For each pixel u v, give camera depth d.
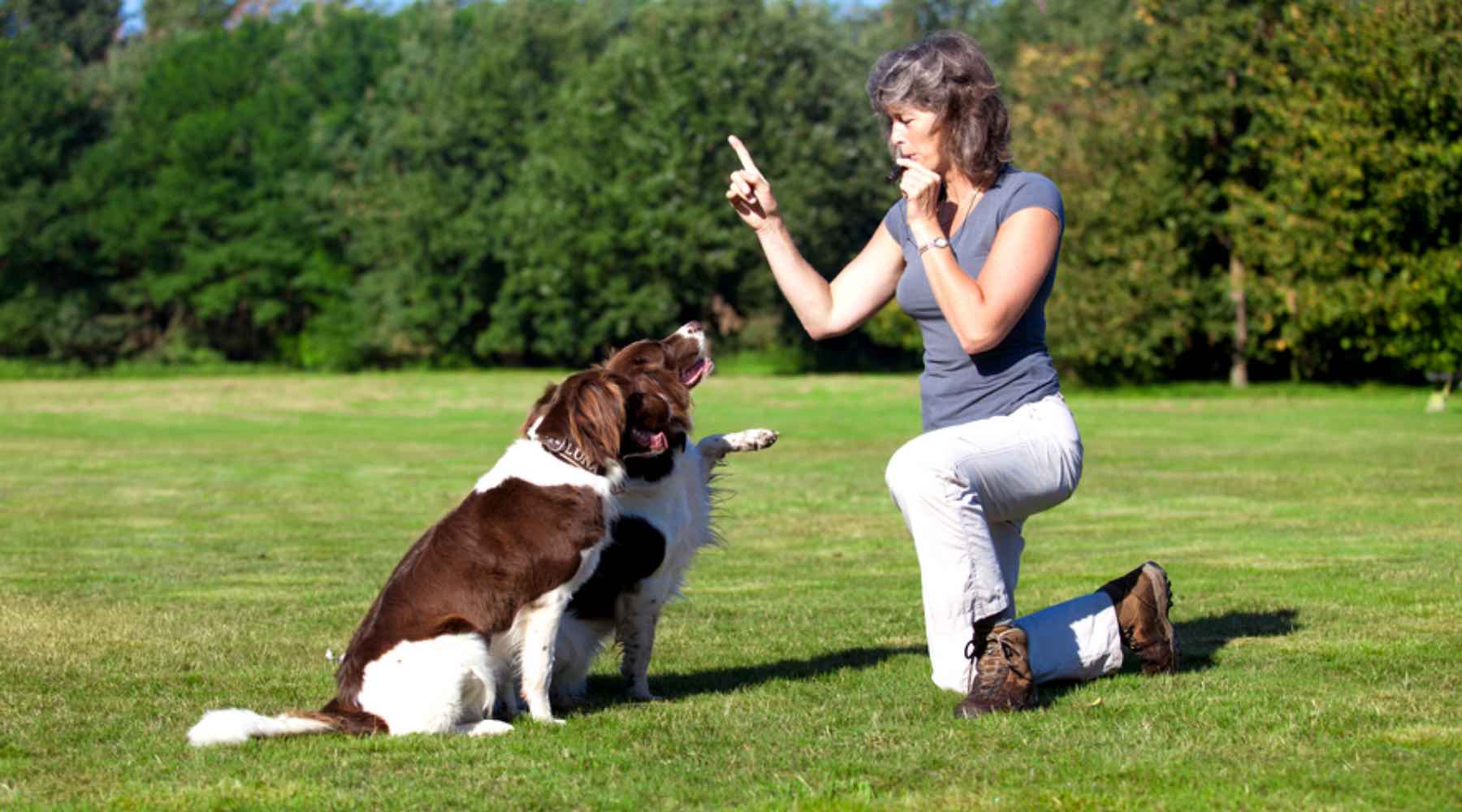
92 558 9.84
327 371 54.62
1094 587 7.79
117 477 16.78
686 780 3.85
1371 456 17.52
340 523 12.18
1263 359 37.75
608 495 4.73
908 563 9.34
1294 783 3.62
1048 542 10.10
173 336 58.16
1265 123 34.81
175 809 3.64
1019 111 39.12
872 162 48.88
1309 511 11.84
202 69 57.72
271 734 4.34
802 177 45.94
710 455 5.45
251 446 22.17
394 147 54.22
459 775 3.93
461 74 52.59
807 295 5.02
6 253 53.69
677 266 47.59
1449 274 31.48
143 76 61.09
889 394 33.81
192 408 31.70
